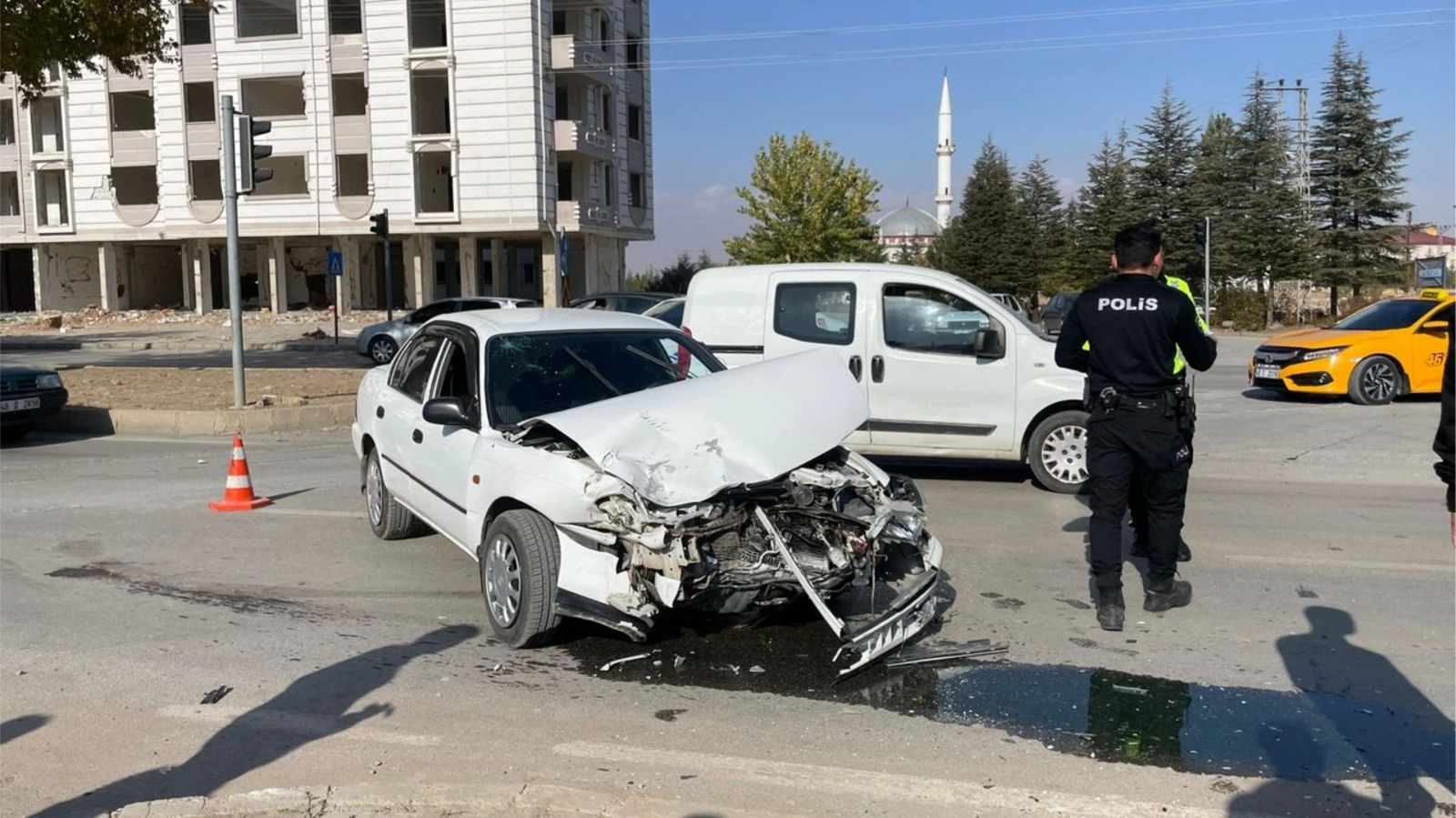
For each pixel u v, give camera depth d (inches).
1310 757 161.9
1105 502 216.5
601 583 193.5
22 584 254.8
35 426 530.6
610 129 1882.4
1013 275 2447.1
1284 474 397.4
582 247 1847.9
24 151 1811.0
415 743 166.7
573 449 209.8
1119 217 2100.1
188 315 1729.8
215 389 650.8
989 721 175.5
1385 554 278.7
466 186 1646.2
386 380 299.0
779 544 188.9
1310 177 1846.7
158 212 1749.5
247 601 241.0
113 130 1763.0
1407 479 388.2
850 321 366.3
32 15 629.3
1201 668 197.9
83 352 1132.5
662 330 265.9
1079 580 254.8
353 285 1753.2
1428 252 2977.4
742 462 197.5
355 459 442.6
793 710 180.5
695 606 191.6
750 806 145.9
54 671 197.9
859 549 195.5
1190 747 165.5
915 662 201.5
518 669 199.5
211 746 165.9
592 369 245.9
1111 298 211.3
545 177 1657.2
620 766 158.7
